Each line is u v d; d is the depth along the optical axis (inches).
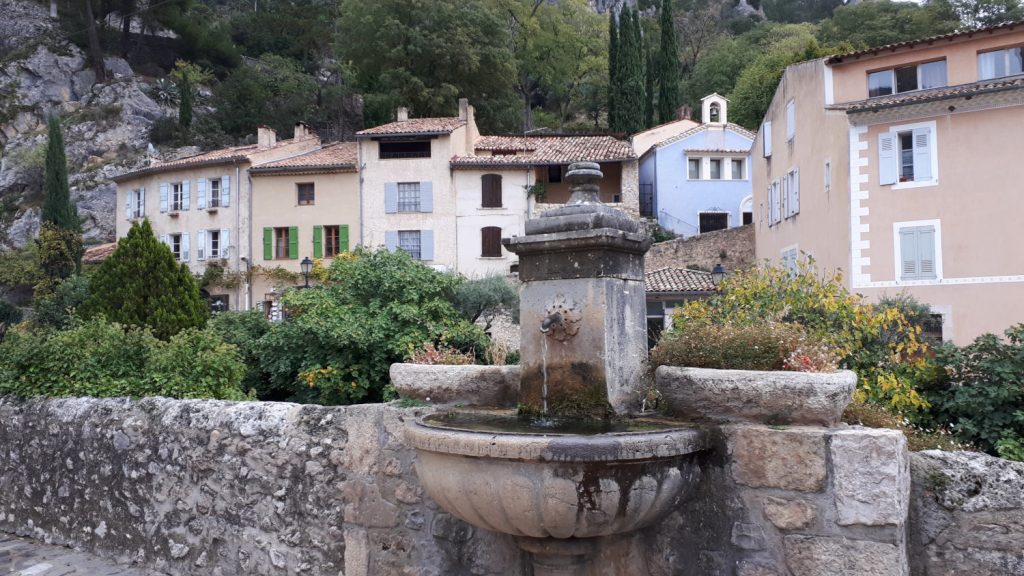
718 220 1493.6
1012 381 201.9
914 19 1750.7
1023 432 200.4
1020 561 106.3
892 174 747.4
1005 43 735.7
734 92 1905.8
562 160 1270.9
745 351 134.7
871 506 107.0
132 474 207.8
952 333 716.7
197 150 2089.1
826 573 110.1
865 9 1883.6
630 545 127.6
